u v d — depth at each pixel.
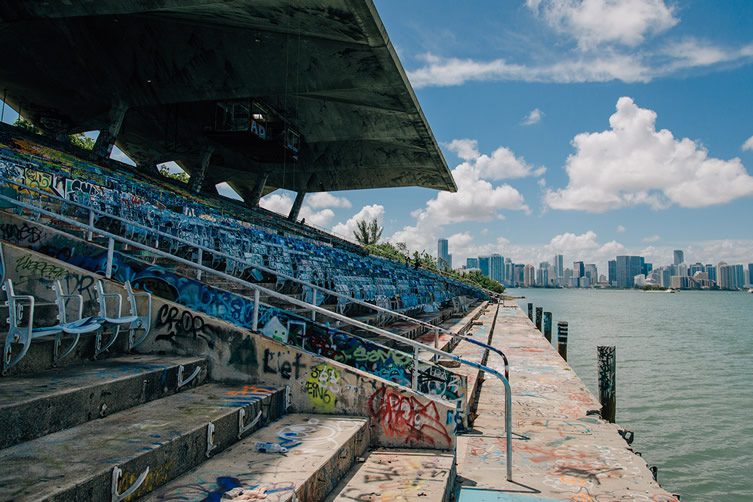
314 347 7.42
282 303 11.30
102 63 23.89
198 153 38.44
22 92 27.66
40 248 7.27
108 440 3.75
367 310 16.06
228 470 4.02
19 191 9.80
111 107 25.91
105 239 9.45
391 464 5.13
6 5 17.66
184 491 3.58
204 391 5.59
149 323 6.30
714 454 12.30
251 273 12.75
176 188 30.62
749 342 35.50
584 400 10.27
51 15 17.89
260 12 17.77
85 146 41.91
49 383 4.30
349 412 5.84
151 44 22.75
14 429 3.59
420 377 8.01
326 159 41.66
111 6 17.31
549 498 5.57
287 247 18.36
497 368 13.50
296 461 4.26
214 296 7.16
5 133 20.89
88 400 4.23
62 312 4.92
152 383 5.06
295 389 5.96
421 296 26.70
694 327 49.22
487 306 45.47
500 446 7.38
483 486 5.86
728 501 9.91
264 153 35.72
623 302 128.75
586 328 46.47
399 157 39.88
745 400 17.38
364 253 47.38
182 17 19.91
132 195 15.22
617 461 6.80
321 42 20.38
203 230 14.09
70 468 3.19
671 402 17.08
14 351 4.63
